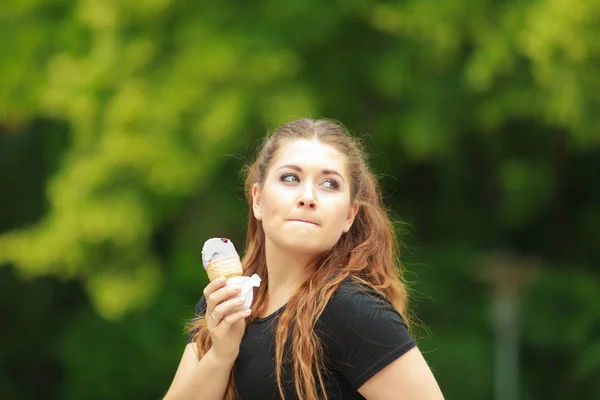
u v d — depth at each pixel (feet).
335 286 17.38
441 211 107.65
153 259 82.23
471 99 84.38
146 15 77.15
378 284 18.21
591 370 91.30
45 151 104.17
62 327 106.52
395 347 16.76
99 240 77.25
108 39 77.15
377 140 88.17
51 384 107.04
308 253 18.19
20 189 107.96
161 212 80.74
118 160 74.64
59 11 86.22
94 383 99.50
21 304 108.06
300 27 79.61
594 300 95.40
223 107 73.36
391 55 83.05
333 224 17.97
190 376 17.90
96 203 77.00
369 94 87.76
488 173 105.40
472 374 92.17
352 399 17.19
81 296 108.58
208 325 17.69
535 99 80.74
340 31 83.92
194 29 77.15
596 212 110.11
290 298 17.70
